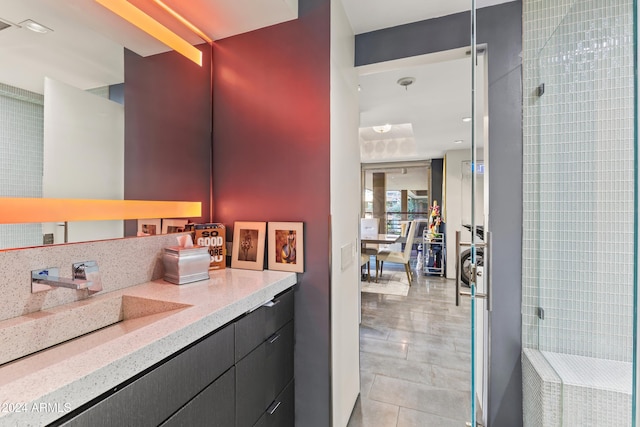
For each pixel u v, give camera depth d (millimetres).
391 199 6887
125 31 1299
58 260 1018
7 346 812
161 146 1441
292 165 1544
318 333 1488
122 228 1269
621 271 1442
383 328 3078
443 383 2123
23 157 972
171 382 818
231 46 1673
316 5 1493
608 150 1443
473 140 1289
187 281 1317
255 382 1203
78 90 1137
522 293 1607
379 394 2004
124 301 1151
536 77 1566
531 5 1575
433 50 1742
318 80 1489
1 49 939
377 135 5445
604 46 1430
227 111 1686
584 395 1302
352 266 1909
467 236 4805
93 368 634
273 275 1466
